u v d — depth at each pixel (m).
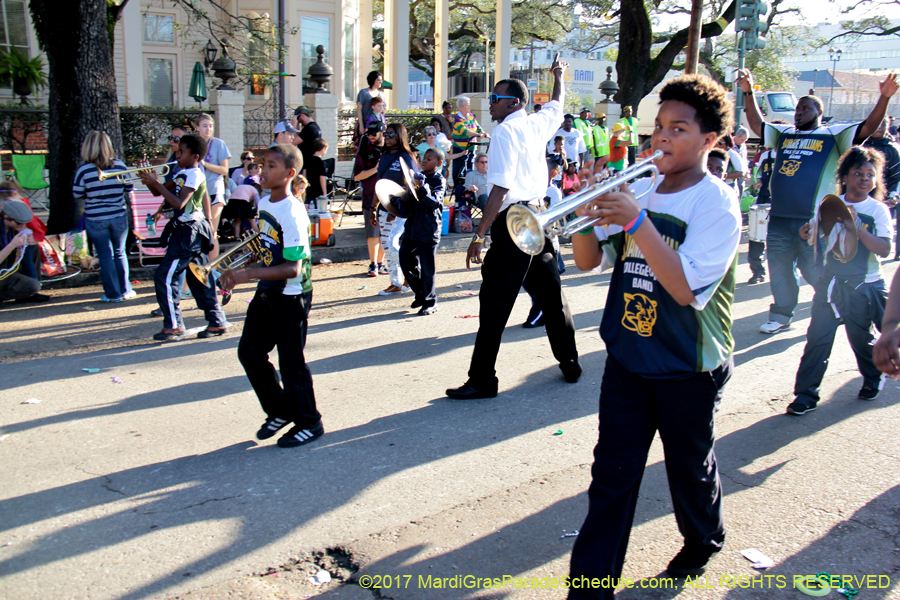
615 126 13.41
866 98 43.81
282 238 3.90
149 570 3.00
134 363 5.70
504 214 4.86
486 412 4.78
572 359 5.28
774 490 3.73
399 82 20.88
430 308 7.37
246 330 4.09
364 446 4.23
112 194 7.48
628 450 2.56
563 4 27.69
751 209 8.64
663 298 2.46
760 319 7.17
